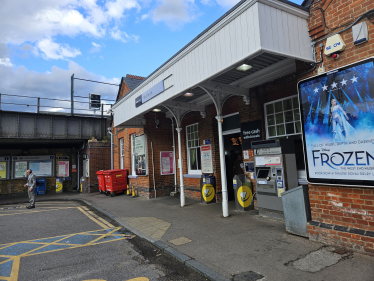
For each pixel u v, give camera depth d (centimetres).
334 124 423
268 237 500
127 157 1406
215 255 436
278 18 447
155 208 896
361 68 390
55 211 1010
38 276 407
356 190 401
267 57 532
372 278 321
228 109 817
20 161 1691
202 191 906
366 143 382
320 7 457
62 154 1845
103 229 689
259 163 648
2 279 400
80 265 445
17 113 1391
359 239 392
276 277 345
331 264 366
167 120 1212
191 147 1063
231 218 663
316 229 451
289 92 629
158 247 510
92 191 1592
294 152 610
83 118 1628
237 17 476
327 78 435
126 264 441
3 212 1048
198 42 580
